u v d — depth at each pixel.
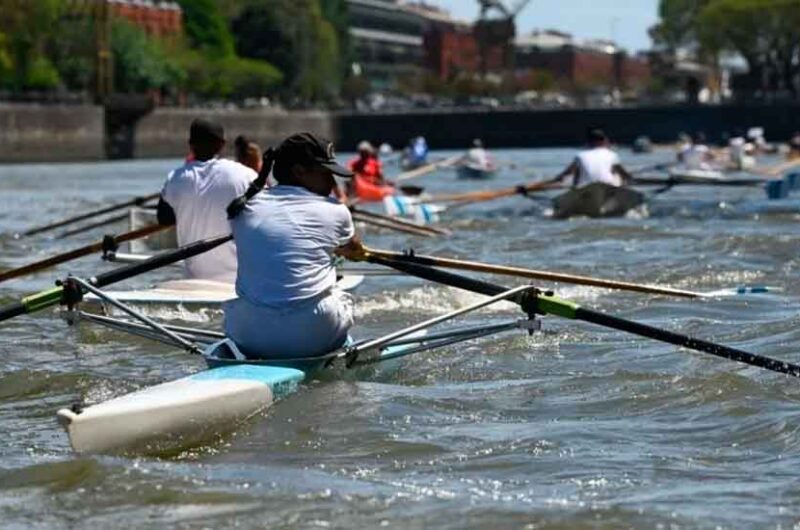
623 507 11.41
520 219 43.75
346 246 16.06
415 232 34.44
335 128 183.88
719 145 174.62
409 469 12.79
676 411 15.09
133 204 34.28
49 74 143.62
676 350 18.69
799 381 16.27
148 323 16.34
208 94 187.88
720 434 14.06
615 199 43.91
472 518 11.13
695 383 16.19
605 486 12.15
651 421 14.66
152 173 100.31
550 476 12.52
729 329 20.44
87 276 28.30
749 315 21.94
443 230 37.66
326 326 15.55
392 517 11.19
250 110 173.25
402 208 41.22
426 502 11.56
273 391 14.71
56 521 11.32
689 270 28.41
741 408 15.01
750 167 81.44
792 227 39.72
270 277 15.38
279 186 15.70
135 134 149.75
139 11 180.25
